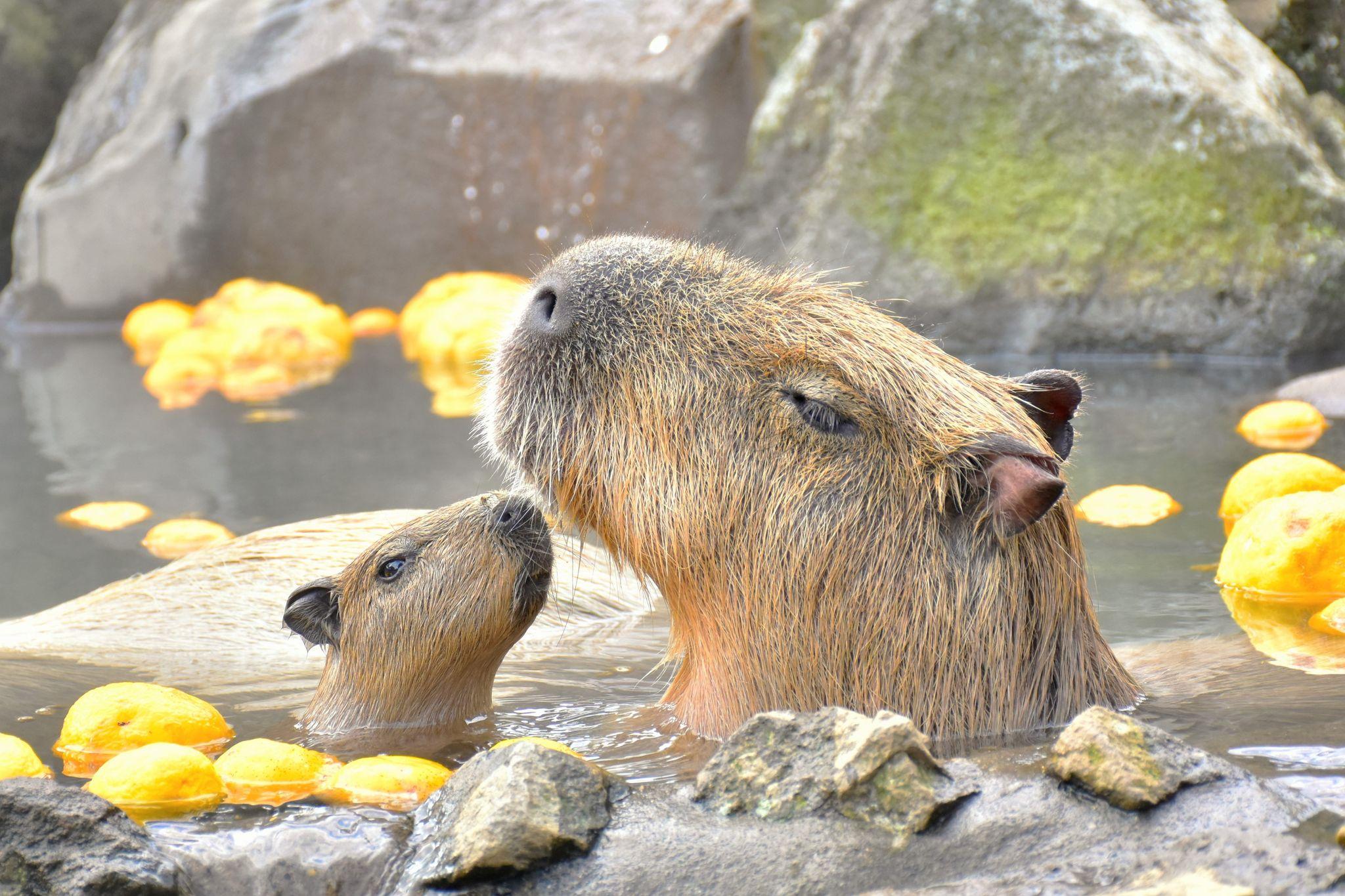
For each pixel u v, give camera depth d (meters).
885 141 18.62
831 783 5.41
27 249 24.88
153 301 24.28
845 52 19.64
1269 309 17.08
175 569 10.84
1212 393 15.69
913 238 18.59
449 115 22.34
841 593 6.83
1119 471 12.69
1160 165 17.45
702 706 7.25
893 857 5.11
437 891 5.23
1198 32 18.50
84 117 25.53
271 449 15.02
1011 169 18.20
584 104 21.44
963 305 18.48
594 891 5.15
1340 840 4.75
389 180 22.83
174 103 23.88
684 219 20.97
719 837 5.30
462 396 17.31
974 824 5.23
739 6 20.97
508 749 5.70
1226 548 10.02
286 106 22.97
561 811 5.35
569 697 8.37
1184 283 17.47
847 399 6.88
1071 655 6.97
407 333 21.19
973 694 6.76
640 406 7.09
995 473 6.57
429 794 6.38
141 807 6.24
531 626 10.17
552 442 7.30
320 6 23.41
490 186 22.33
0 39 26.70
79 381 19.58
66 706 8.41
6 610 10.54
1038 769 5.62
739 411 6.98
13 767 6.80
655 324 7.19
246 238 23.58
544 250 22.17
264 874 5.54
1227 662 7.95
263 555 10.85
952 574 6.76
